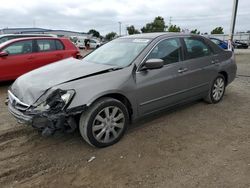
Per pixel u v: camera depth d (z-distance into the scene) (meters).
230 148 3.78
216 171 3.21
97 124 3.67
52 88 3.46
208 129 4.44
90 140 3.63
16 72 7.89
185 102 5.04
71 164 3.43
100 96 3.60
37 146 3.91
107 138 3.80
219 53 5.64
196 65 5.00
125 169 3.29
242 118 4.95
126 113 3.96
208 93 5.52
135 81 4.01
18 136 4.25
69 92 3.40
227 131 4.37
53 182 3.08
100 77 3.74
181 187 2.92
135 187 2.95
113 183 3.03
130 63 4.12
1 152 3.75
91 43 39.03
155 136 4.17
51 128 3.32
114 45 4.94
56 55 8.58
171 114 5.11
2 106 5.89
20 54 7.96
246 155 3.59
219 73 5.68
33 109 3.40
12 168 3.36
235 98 6.29
